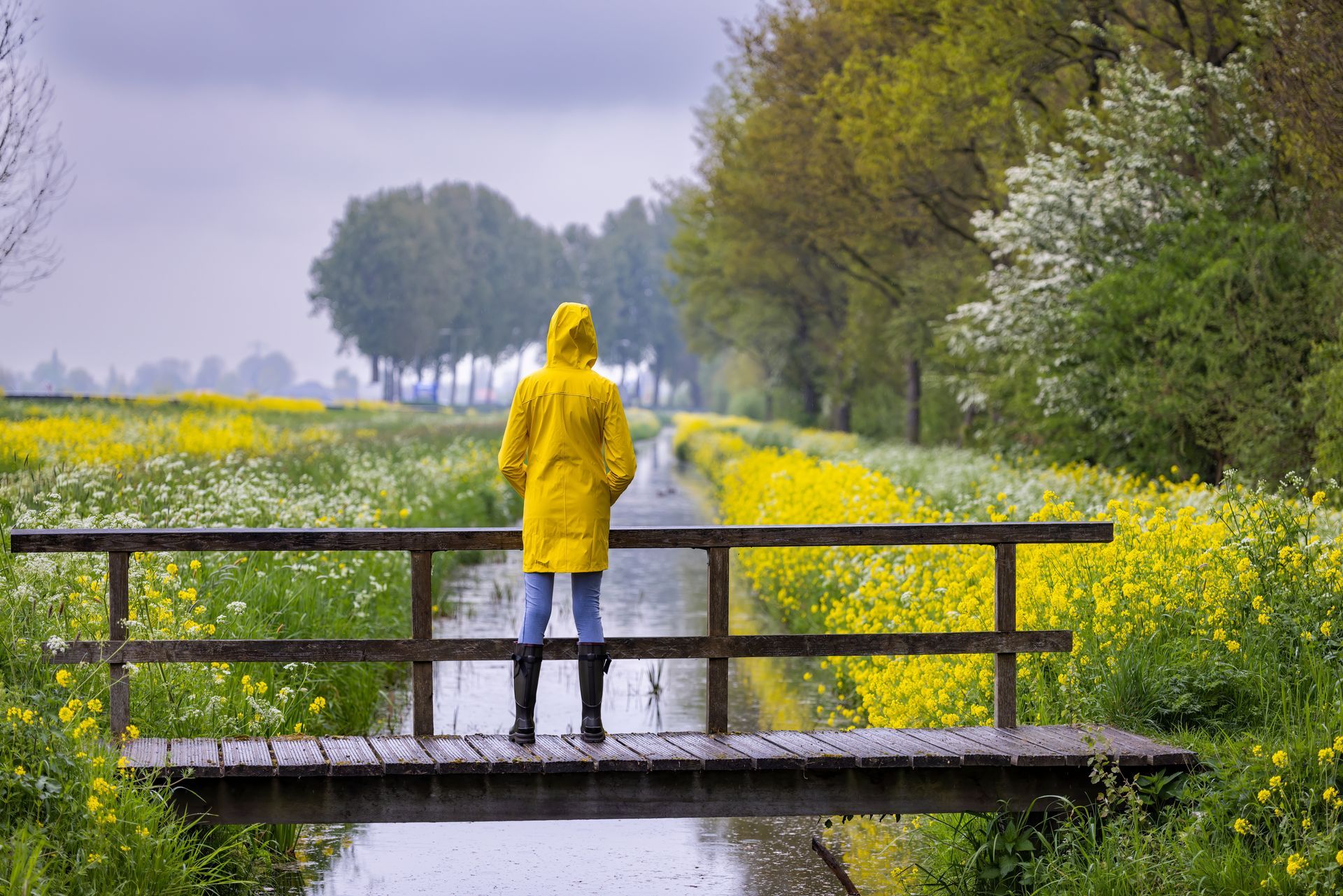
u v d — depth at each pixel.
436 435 39.44
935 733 7.20
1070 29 22.38
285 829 7.73
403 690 12.02
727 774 6.59
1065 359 20.23
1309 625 7.73
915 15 25.42
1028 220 21.30
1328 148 14.76
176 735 7.33
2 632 7.07
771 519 16.44
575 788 6.48
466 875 7.46
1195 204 19.23
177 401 47.34
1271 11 16.27
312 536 6.71
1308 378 16.41
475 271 169.50
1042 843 6.74
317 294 150.38
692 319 75.62
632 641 7.03
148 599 7.98
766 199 40.66
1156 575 8.47
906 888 7.21
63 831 5.65
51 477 11.11
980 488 16.62
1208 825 6.21
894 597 10.79
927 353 33.91
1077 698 7.84
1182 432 18.50
